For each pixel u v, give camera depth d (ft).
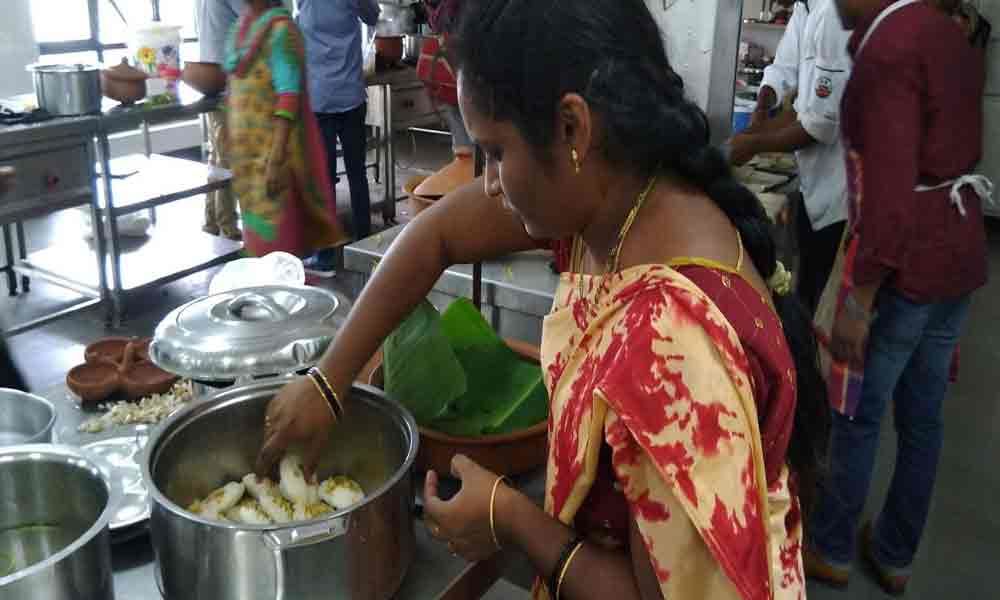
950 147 5.39
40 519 2.85
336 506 3.09
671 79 2.21
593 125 2.06
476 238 3.19
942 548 7.45
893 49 5.11
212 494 3.08
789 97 8.28
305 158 11.09
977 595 6.85
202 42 11.46
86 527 2.83
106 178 10.20
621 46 2.05
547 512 2.46
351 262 6.07
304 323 3.42
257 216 11.12
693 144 2.23
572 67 2.00
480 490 2.52
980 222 5.76
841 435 6.28
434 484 2.78
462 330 3.92
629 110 2.05
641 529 2.05
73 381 4.04
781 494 2.25
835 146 7.01
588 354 2.28
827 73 6.73
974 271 5.74
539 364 3.94
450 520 2.55
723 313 2.05
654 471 2.00
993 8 13.98
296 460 3.10
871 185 5.32
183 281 12.59
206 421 3.11
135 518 3.05
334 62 12.74
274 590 2.50
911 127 5.17
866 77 5.23
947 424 9.60
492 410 3.65
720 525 1.94
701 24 4.56
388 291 3.20
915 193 5.41
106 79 10.36
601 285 2.32
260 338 3.29
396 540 2.72
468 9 2.09
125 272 11.20
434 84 3.42
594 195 2.22
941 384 6.22
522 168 2.17
